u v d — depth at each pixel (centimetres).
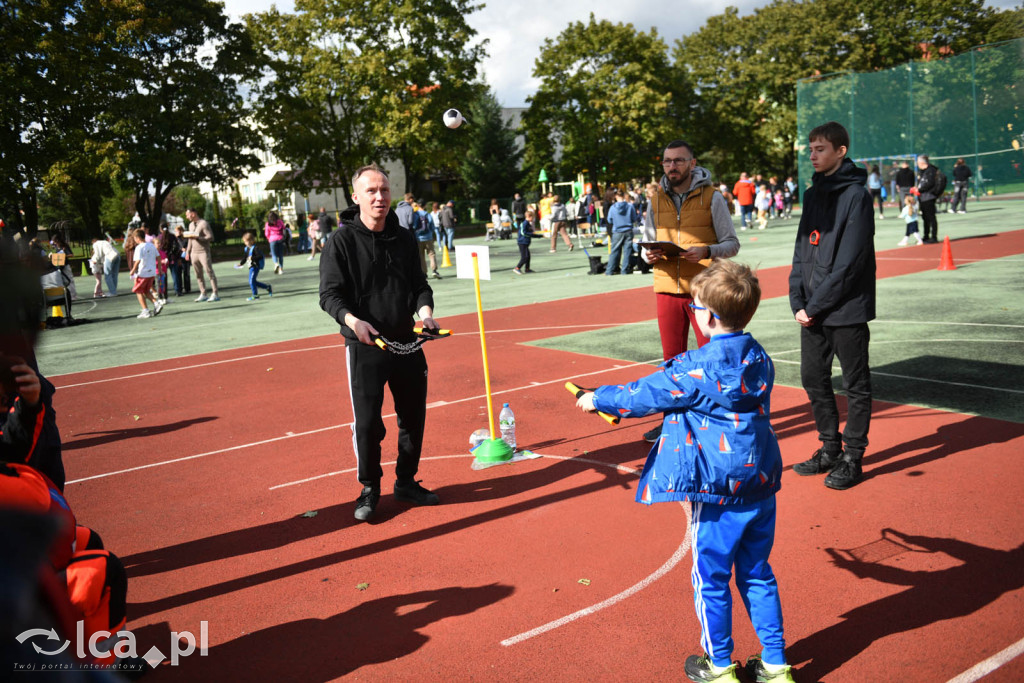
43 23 3378
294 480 598
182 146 4050
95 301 2173
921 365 803
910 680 312
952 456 548
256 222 5344
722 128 5866
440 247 3173
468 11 4459
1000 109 2845
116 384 1002
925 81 2942
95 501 577
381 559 452
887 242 2062
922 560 407
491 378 888
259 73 4269
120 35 3509
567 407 755
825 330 517
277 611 398
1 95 3250
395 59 4250
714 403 300
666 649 343
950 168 2964
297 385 927
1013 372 747
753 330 1051
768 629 311
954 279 1348
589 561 432
